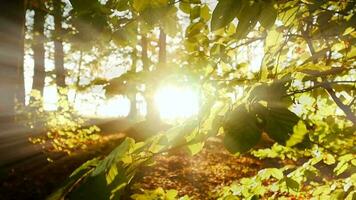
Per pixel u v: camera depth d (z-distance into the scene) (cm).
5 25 392
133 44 187
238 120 104
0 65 440
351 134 245
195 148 125
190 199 253
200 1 191
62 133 875
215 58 241
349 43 212
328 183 279
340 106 201
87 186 92
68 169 976
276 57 231
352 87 230
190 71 262
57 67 1138
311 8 160
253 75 287
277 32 170
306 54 263
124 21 177
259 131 101
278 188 272
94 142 1127
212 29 111
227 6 110
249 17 113
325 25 188
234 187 285
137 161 112
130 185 113
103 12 150
